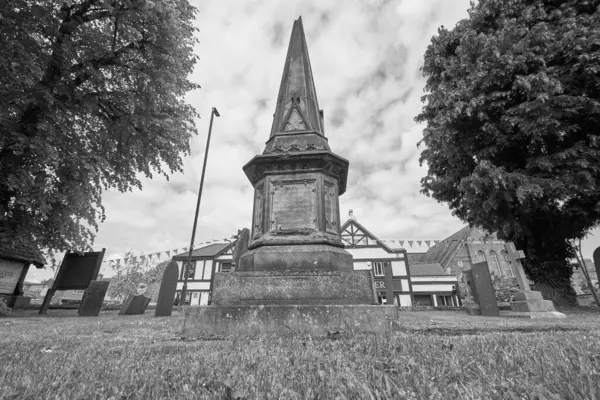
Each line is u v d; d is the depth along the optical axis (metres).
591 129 10.96
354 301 3.68
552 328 3.88
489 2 12.84
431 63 15.32
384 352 2.23
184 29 13.60
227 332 3.44
